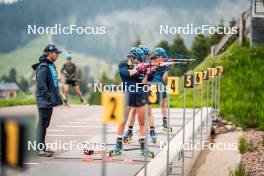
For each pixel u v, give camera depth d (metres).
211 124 41.53
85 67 26.66
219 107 48.53
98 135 28.80
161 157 20.62
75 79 46.75
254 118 47.22
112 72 25.31
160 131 29.12
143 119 20.97
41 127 21.28
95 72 25.75
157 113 40.84
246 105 51.19
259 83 58.81
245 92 56.75
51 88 21.48
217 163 27.97
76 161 20.28
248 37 74.19
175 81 18.12
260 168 27.19
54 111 44.41
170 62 23.75
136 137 26.98
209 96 57.31
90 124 34.72
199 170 26.09
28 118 5.87
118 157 20.95
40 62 21.58
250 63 65.19
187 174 24.44
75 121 36.69
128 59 20.98
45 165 19.30
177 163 21.47
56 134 29.45
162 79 26.16
